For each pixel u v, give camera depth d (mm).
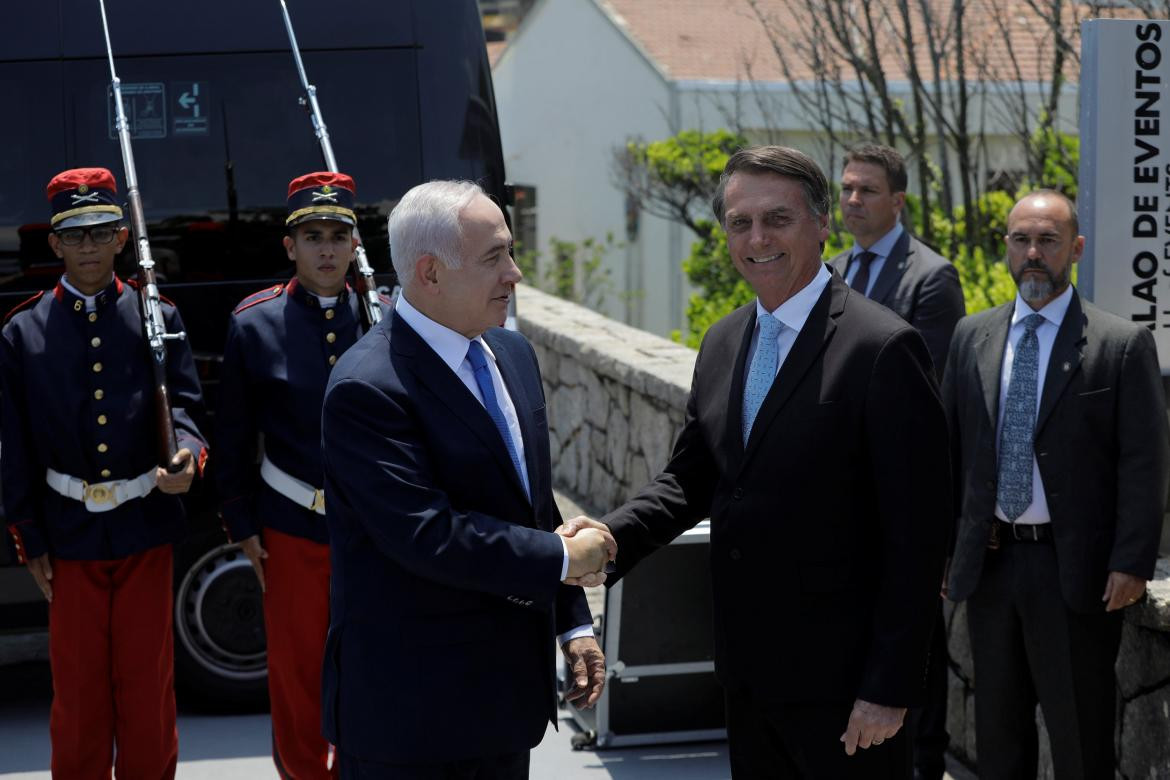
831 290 2912
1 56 5023
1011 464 3627
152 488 4031
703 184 12141
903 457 2783
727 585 2980
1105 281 4090
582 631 3039
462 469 2721
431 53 5207
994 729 3734
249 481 4125
